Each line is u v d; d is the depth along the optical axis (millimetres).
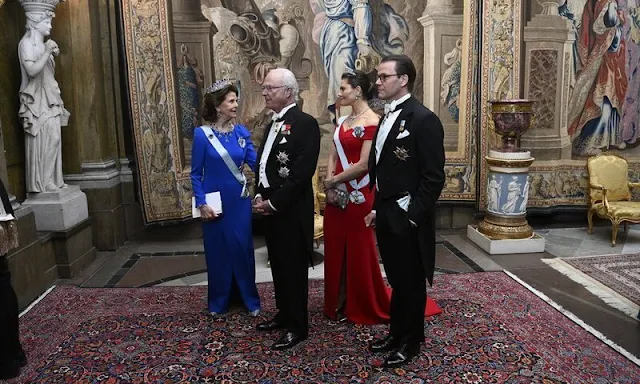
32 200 5082
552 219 7152
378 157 3176
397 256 3148
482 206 6664
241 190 4047
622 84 6840
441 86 6801
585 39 6688
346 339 3691
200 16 6293
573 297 4496
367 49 6730
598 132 6910
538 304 4273
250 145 4184
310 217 3578
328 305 4027
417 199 2988
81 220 5426
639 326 3916
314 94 6750
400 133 3043
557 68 6672
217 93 3949
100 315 4172
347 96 3770
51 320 4082
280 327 3869
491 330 3795
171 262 5699
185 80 6375
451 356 3418
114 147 6285
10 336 3217
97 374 3258
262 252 6066
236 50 6492
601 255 5691
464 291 4582
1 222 3031
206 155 3979
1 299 3168
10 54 5055
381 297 3969
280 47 6602
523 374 3189
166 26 6090
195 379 3189
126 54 5906
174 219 6387
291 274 3564
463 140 6762
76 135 5871
